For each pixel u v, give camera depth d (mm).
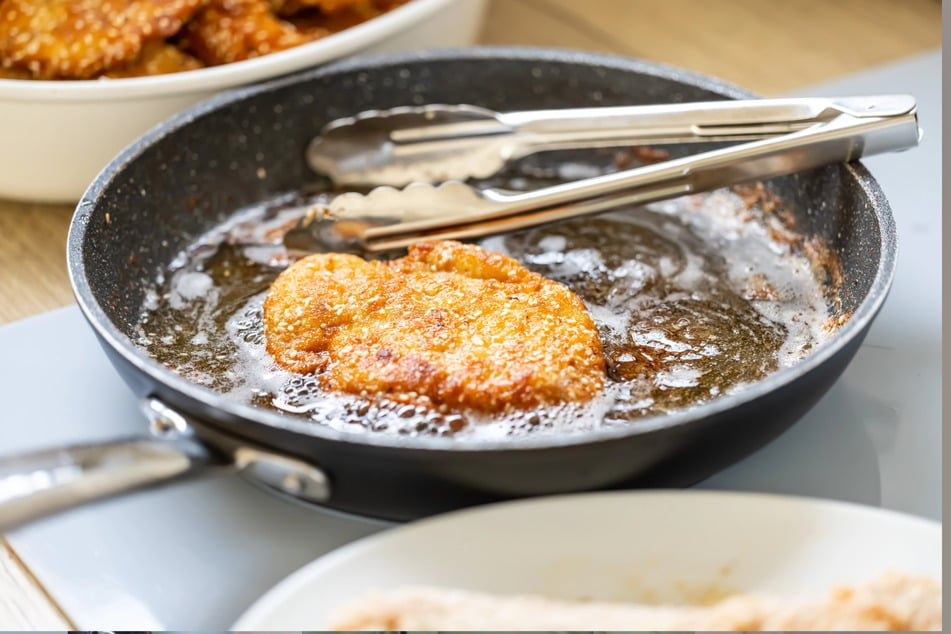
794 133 726
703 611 599
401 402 666
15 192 838
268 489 685
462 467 615
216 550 663
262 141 812
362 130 813
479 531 620
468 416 662
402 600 598
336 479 630
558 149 839
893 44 991
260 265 770
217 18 856
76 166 819
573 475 625
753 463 694
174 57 849
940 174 855
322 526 672
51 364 740
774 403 634
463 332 689
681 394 688
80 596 647
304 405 677
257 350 712
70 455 605
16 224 841
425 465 615
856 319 654
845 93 907
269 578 653
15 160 815
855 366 739
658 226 793
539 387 665
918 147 876
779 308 740
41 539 666
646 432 614
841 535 620
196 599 647
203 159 790
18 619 650
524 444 610
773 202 789
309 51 817
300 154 827
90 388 728
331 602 604
